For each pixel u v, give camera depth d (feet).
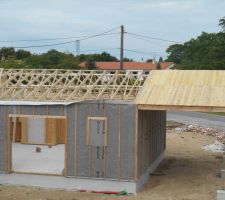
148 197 47.93
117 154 49.37
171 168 63.57
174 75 54.90
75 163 50.60
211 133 94.58
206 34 237.86
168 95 49.52
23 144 77.30
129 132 48.93
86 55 310.45
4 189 50.67
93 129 49.98
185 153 75.41
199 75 54.44
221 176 57.31
